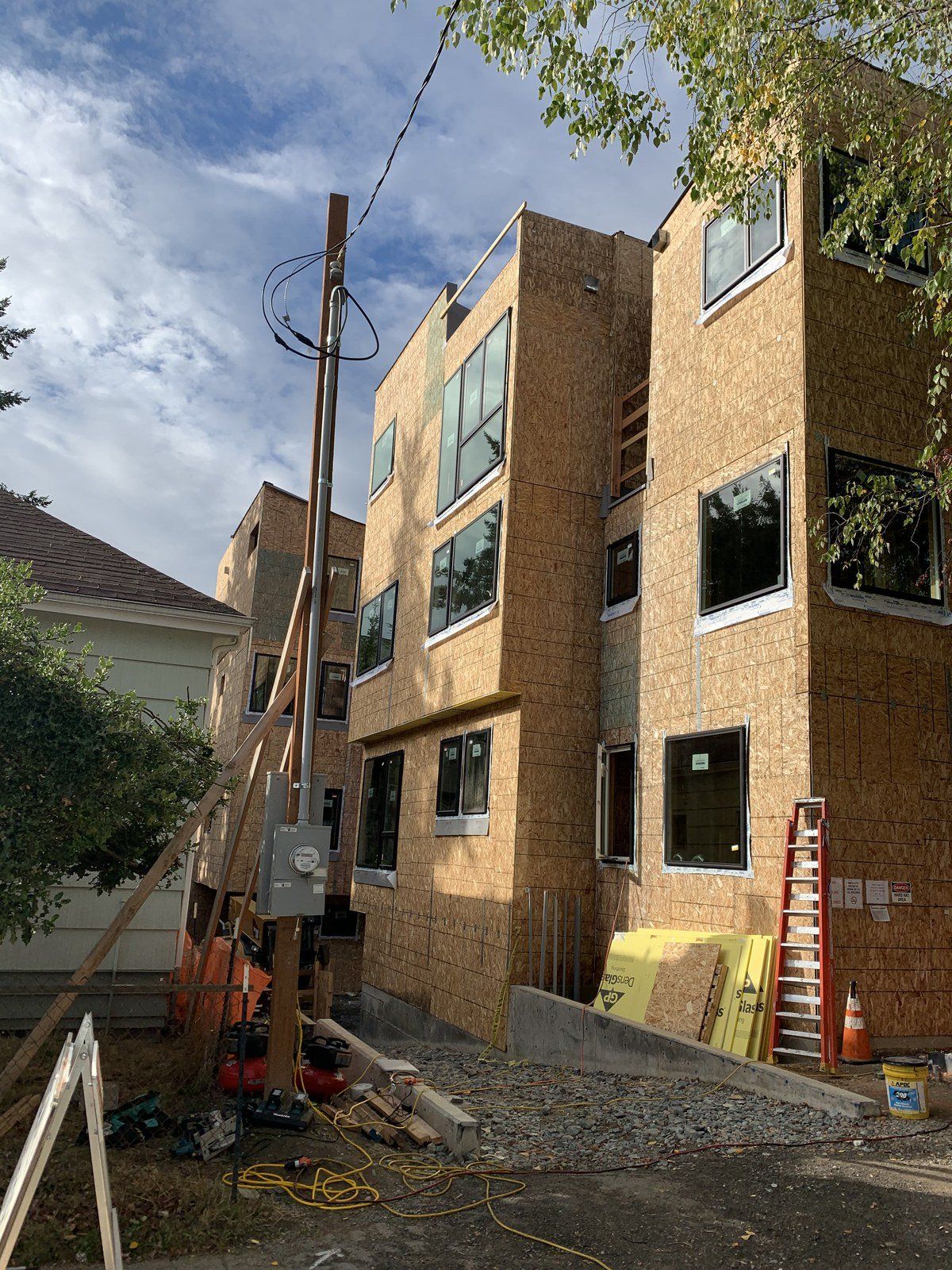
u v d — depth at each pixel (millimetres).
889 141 8656
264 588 28438
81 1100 6672
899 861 8984
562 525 13320
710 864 10195
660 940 10219
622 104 8047
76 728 6512
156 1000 10266
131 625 11578
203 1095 7230
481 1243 4727
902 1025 8602
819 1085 7051
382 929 17031
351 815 27734
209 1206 4949
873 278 10336
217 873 27156
